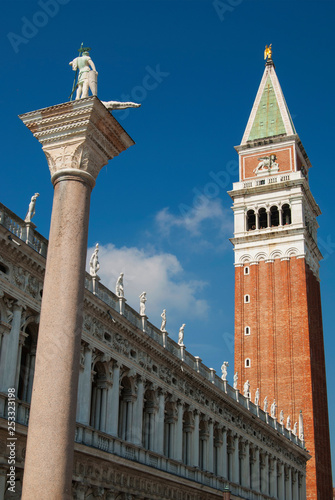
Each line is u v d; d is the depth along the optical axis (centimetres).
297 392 11475
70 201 2050
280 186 12794
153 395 5562
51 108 2144
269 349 11962
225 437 7225
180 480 5662
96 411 4716
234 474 7350
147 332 5569
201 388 6656
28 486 1725
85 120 2097
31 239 4000
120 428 5091
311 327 12338
